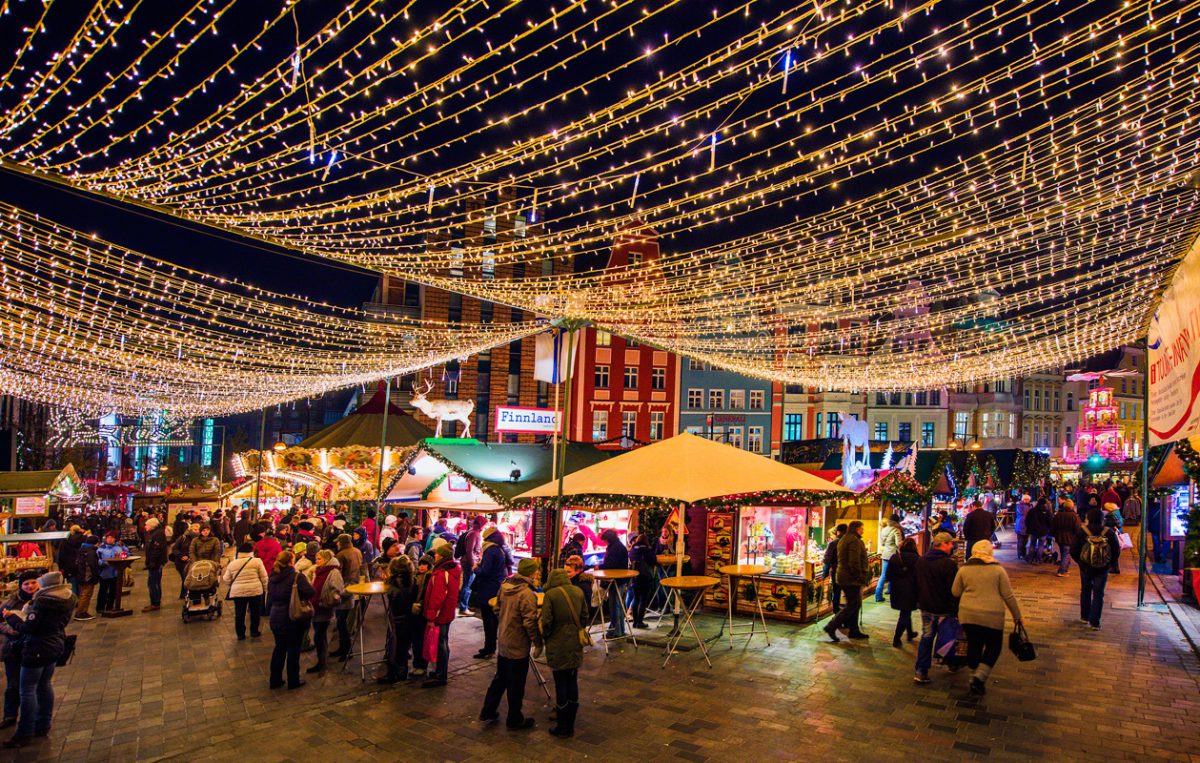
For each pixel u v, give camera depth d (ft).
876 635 35.63
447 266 32.94
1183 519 59.00
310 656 33.37
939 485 62.03
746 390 157.79
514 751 21.35
